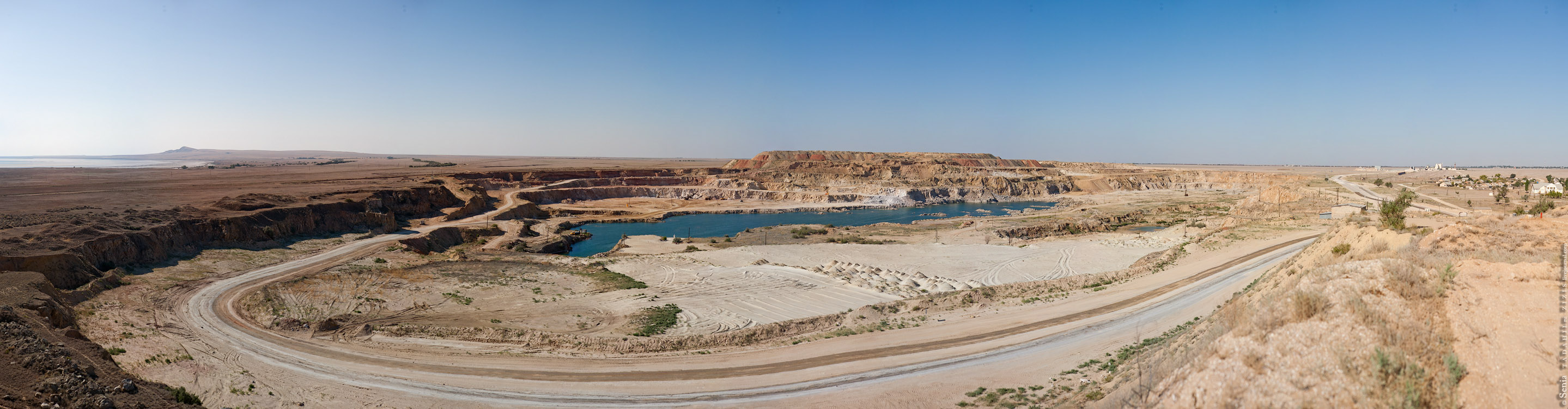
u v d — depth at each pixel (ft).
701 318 135.64
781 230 326.85
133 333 108.17
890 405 78.95
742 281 173.88
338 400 83.46
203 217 209.77
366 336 114.01
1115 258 220.02
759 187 572.92
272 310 132.16
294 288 151.23
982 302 133.49
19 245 140.15
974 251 240.53
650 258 220.23
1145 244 243.19
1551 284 47.83
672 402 82.33
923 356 97.30
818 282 172.76
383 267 186.91
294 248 215.72
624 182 563.48
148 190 335.06
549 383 89.20
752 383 88.22
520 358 99.91
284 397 83.87
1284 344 47.75
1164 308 119.55
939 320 119.34
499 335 113.91
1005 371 89.10
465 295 155.63
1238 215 339.98
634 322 130.72
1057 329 109.09
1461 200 372.79
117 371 79.30
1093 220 344.69
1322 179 625.82
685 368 94.63
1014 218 381.60
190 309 130.52
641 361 98.22
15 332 77.20
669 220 412.36
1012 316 119.65
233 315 127.13
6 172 537.65
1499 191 378.32
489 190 479.82
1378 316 48.24
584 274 187.52
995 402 77.10
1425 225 169.17
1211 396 45.73
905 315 125.08
